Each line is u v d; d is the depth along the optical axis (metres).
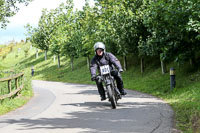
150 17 16.22
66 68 47.97
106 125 6.39
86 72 37.59
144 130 5.79
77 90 18.05
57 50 48.81
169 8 13.61
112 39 27.94
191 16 12.95
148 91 15.81
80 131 5.82
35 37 51.44
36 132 5.88
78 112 8.52
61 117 7.70
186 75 16.86
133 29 24.06
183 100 10.08
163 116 7.39
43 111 9.04
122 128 6.02
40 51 76.25
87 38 36.53
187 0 12.89
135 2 24.44
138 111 8.35
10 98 12.16
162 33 16.39
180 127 6.02
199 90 10.92
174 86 14.20
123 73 29.05
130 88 19.17
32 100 12.76
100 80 9.07
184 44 15.87
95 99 12.20
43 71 51.59
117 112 8.28
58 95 14.80
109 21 28.70
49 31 50.47
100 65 9.37
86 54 39.62
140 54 23.08
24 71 16.03
